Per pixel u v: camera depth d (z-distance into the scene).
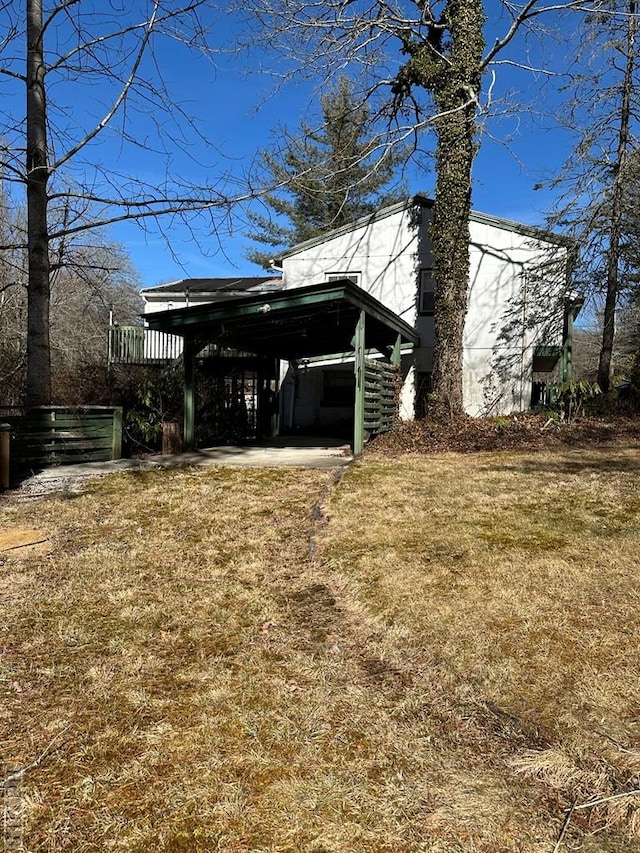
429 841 1.42
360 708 2.02
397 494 5.48
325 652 2.46
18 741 1.84
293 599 3.08
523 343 12.74
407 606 2.86
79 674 2.27
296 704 2.05
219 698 2.09
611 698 2.01
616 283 12.07
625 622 2.59
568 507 4.76
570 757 1.72
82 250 12.77
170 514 4.95
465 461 7.61
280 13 8.87
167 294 17.30
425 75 10.73
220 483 6.32
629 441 8.92
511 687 2.11
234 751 1.78
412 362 13.41
